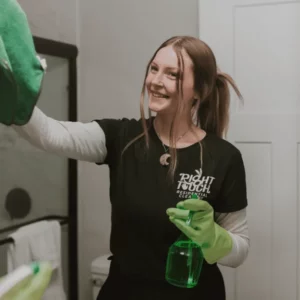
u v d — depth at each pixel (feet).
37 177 5.95
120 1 6.52
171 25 6.20
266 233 5.73
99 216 6.91
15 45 2.30
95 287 6.31
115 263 3.81
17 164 5.62
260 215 5.74
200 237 3.29
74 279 6.56
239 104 5.74
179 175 3.66
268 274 5.75
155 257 3.64
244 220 3.92
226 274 5.90
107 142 3.87
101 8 6.66
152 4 6.30
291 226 5.62
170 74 3.56
